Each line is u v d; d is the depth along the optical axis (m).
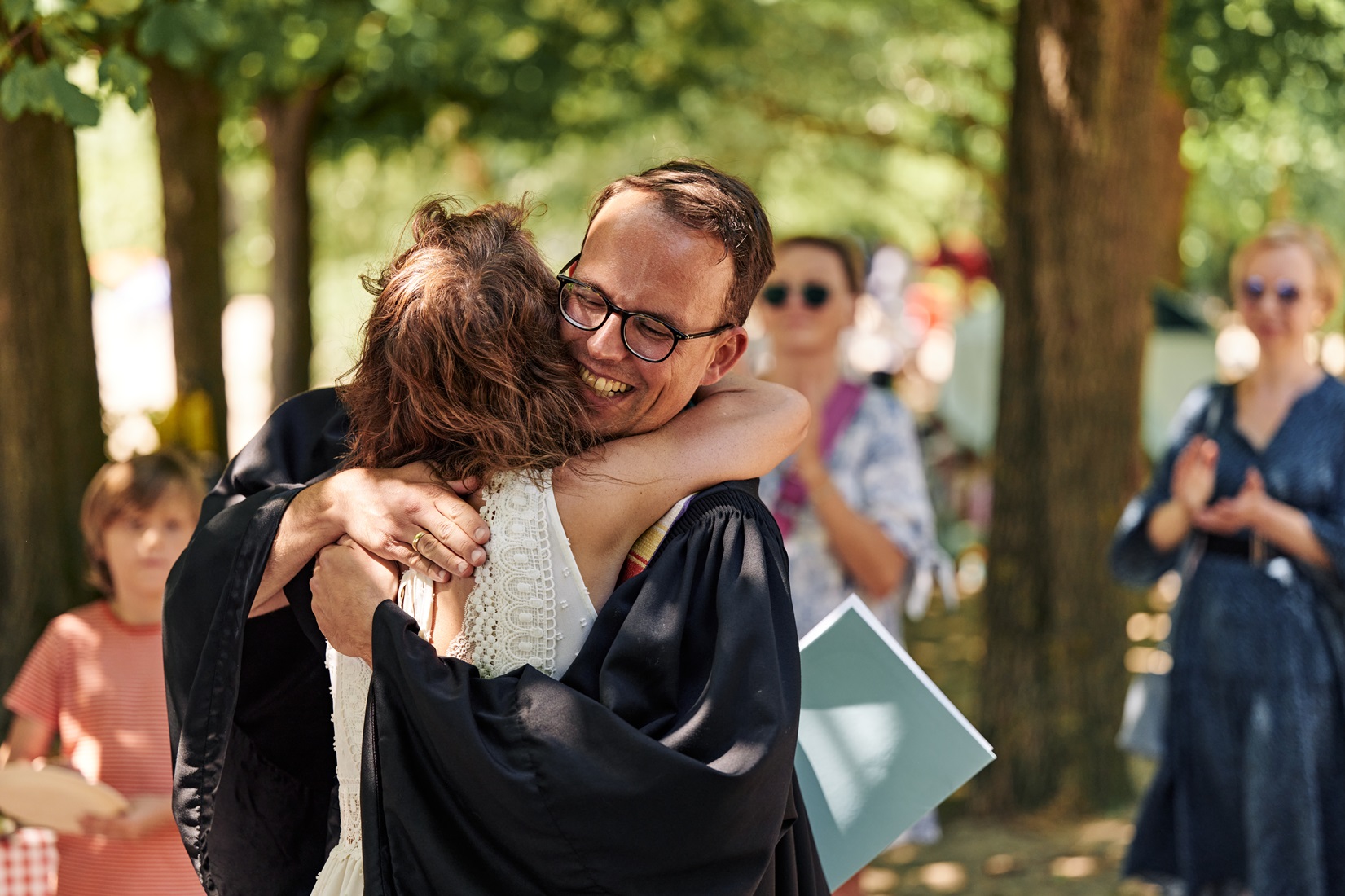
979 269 18.23
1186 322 10.41
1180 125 9.52
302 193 8.81
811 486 2.98
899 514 3.12
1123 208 4.75
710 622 1.47
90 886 2.52
